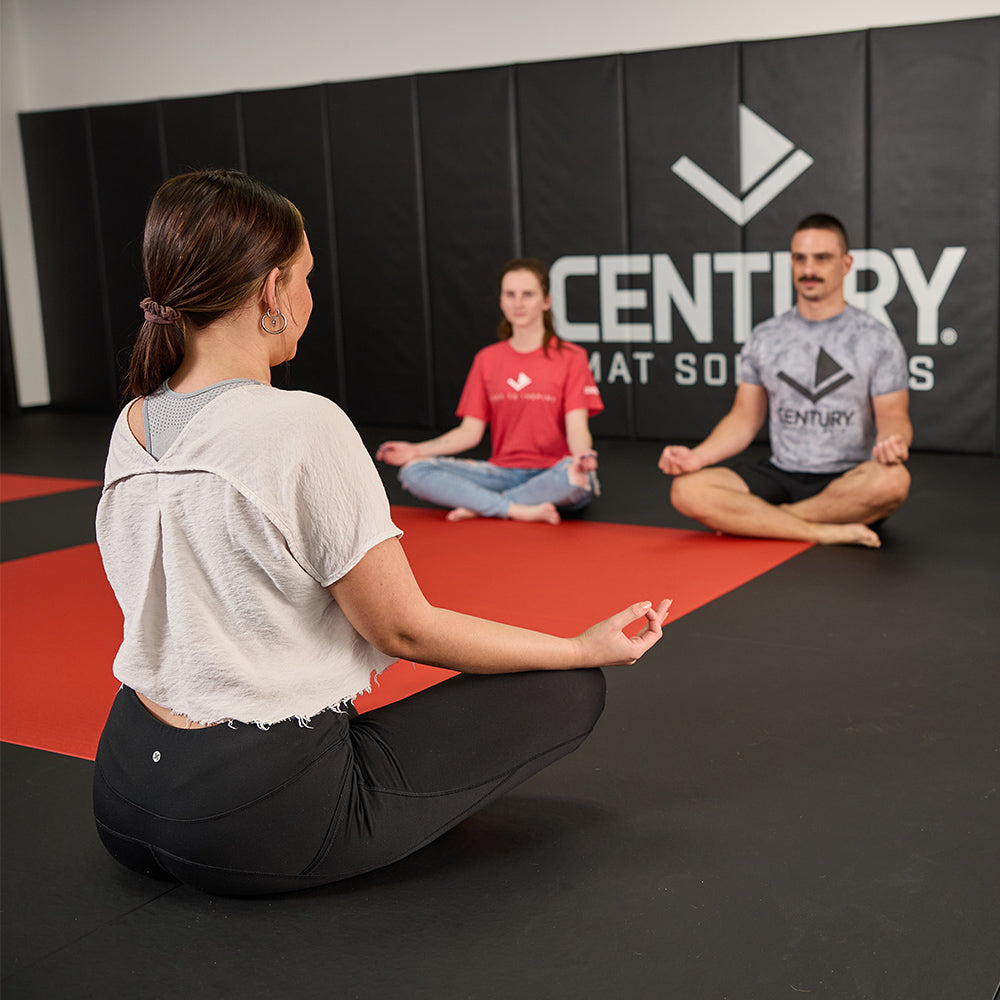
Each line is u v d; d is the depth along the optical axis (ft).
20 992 4.96
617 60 19.61
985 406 17.95
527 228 20.88
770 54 18.51
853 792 6.55
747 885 5.58
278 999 4.84
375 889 5.65
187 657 4.79
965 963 4.89
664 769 6.94
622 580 11.24
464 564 12.10
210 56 24.32
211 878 5.11
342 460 4.63
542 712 5.56
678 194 19.57
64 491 17.37
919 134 17.70
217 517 4.60
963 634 9.25
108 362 25.91
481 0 21.47
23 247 26.43
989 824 6.12
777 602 10.30
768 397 13.35
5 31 25.82
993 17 16.94
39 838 6.39
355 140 22.06
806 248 12.45
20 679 9.00
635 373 20.52
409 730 5.38
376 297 22.48
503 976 4.93
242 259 4.66
